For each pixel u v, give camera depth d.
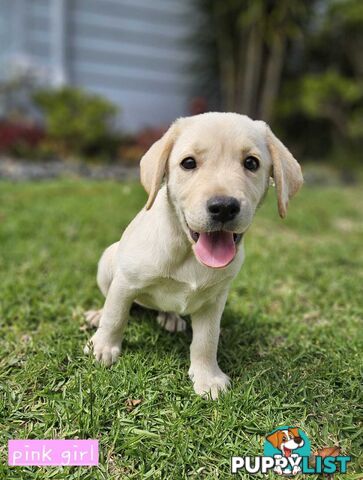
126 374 0.40
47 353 0.43
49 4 1.83
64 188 1.17
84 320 0.50
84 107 1.62
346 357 0.46
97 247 0.75
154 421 0.36
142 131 1.85
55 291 0.58
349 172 1.78
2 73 1.84
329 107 1.85
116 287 0.41
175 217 0.37
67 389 0.39
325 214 1.11
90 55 1.92
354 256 0.81
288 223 1.00
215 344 0.41
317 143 2.05
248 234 0.90
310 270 0.71
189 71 2.04
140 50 1.99
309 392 0.40
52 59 1.85
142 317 0.51
